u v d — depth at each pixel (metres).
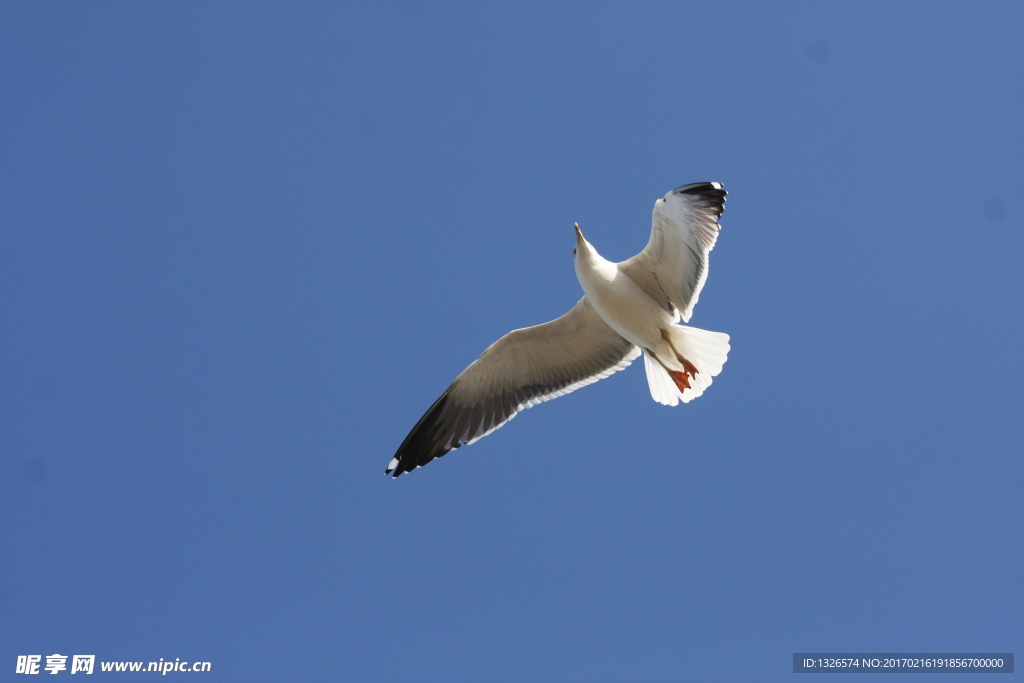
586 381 14.74
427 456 15.05
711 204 12.74
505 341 14.48
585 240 13.53
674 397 14.05
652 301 13.55
